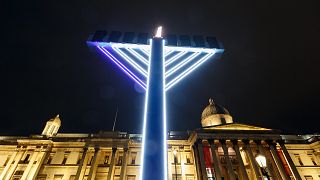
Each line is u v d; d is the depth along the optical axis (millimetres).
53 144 44750
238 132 43375
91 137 43469
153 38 9812
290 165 39562
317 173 42344
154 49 9234
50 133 48688
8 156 43844
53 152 43844
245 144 42312
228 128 44469
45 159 42312
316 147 45344
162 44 9531
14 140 45844
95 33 10195
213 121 56906
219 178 36281
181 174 41031
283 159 42156
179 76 9273
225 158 39625
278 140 43062
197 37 10602
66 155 43406
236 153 40625
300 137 48250
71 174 40344
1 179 38938
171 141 45750
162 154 6387
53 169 40844
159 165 6188
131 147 44594
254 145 44406
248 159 42438
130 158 43000
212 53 10195
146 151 6406
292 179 39812
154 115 7145
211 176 37688
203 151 40688
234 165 43250
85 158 41188
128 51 9859
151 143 6559
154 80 8086
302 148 46062
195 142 42344
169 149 44750
